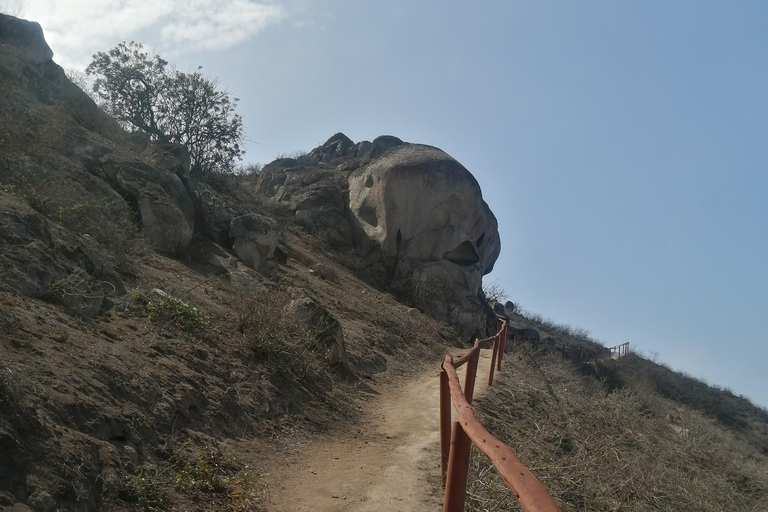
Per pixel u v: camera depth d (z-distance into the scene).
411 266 24.52
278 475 7.23
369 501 6.84
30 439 5.03
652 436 13.83
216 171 23.77
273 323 10.69
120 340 7.93
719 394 37.59
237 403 8.33
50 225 9.45
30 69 16.17
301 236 24.27
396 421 10.38
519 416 12.20
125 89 22.50
